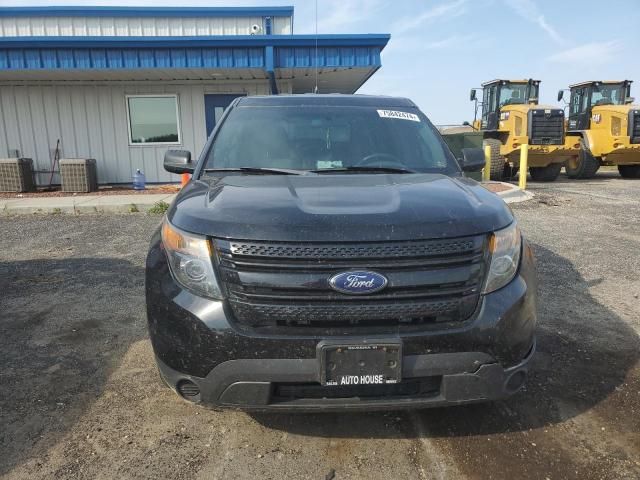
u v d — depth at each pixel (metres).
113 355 3.82
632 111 16.64
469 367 2.39
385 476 2.51
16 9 13.91
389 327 2.37
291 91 13.96
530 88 17.44
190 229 2.51
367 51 11.59
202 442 2.78
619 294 5.13
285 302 2.35
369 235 2.35
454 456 2.66
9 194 12.64
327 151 3.71
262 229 2.39
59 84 13.48
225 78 13.39
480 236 2.48
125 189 13.48
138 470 2.56
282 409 2.39
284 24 14.22
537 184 16.55
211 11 13.98
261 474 2.53
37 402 3.17
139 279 5.75
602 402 3.15
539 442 2.77
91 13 13.91
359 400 2.39
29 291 5.36
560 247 7.11
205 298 2.41
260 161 3.63
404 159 3.71
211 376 2.38
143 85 13.55
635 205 11.02
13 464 2.60
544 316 4.53
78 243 7.58
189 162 3.97
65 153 13.77
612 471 2.54
